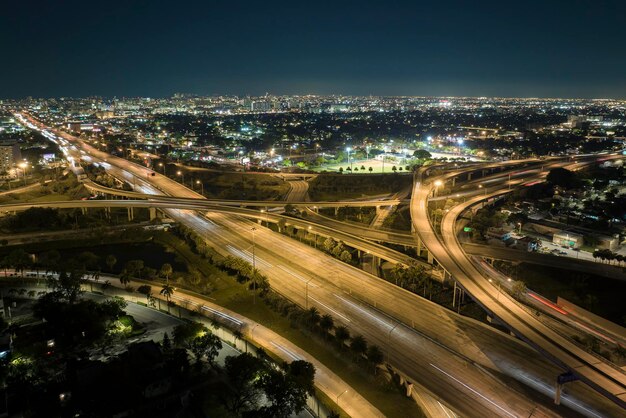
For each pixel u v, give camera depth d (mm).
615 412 142375
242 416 133125
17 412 138125
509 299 197500
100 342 175750
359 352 166875
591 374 143000
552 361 152875
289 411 134250
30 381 149625
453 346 177125
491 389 151750
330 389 153125
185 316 198875
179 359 153375
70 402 140875
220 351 172625
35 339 177000
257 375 147000
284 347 177750
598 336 195375
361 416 140875
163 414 137250
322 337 184250
